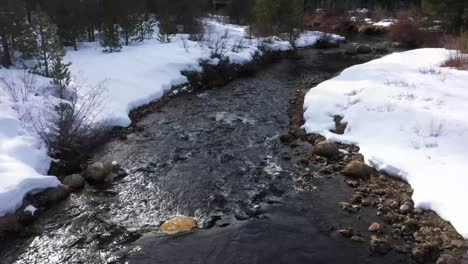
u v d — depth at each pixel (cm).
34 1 1656
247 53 1872
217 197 708
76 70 1293
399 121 888
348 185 732
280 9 2325
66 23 1602
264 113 1166
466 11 2280
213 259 545
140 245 579
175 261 543
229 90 1448
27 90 1022
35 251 569
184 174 797
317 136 940
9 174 671
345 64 1914
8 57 1218
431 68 1273
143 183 762
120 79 1271
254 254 554
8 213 617
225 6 3369
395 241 566
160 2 2245
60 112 903
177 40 1931
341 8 4116
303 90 1379
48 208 671
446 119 848
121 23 1742
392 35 2600
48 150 846
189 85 1453
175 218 643
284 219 634
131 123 1080
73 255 561
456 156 724
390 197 676
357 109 990
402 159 752
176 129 1045
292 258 543
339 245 566
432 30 2459
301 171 795
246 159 859
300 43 2469
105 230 617
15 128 838
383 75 1238
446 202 609
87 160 860
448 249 537
